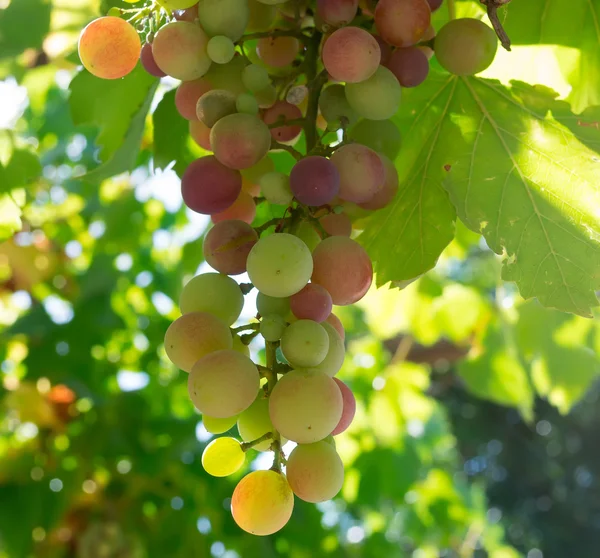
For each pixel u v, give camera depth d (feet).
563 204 0.80
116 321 2.04
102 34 0.73
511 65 0.99
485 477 8.92
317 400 0.60
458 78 0.89
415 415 2.14
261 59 0.87
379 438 2.10
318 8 0.77
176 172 1.05
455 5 0.97
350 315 2.48
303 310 0.65
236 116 0.71
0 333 2.04
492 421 8.93
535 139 0.84
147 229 2.27
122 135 1.03
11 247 2.10
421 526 2.43
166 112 1.03
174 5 0.73
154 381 2.20
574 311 0.76
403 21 0.76
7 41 1.13
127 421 1.99
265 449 0.68
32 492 1.88
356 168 0.71
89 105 1.03
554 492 9.04
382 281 0.86
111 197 2.26
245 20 0.75
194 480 2.01
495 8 0.77
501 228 0.81
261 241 0.64
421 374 2.14
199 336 0.66
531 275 0.78
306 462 0.62
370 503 2.07
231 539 1.94
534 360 1.95
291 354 0.63
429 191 0.87
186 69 0.74
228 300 0.70
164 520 1.96
